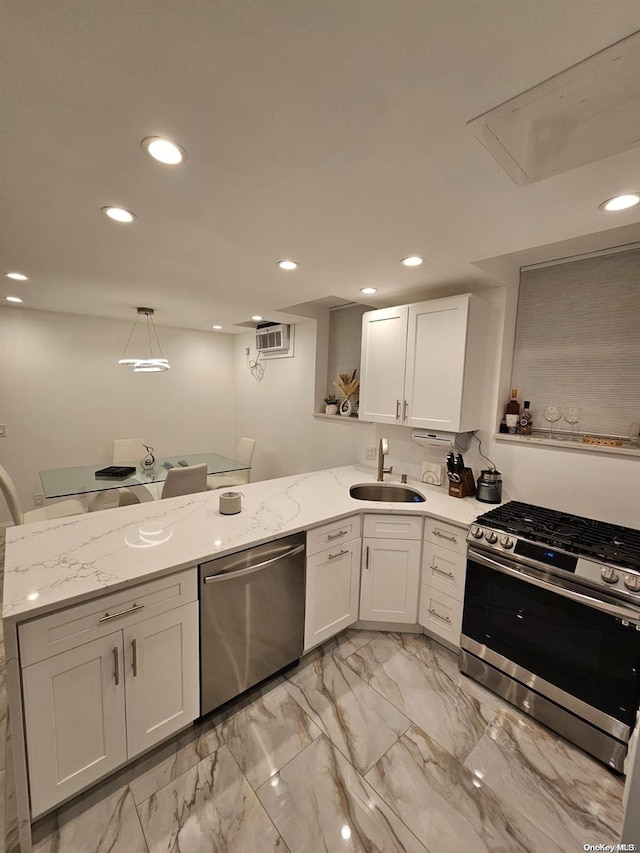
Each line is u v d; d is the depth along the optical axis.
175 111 0.93
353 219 1.52
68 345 4.01
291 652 1.97
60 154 1.11
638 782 0.62
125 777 1.44
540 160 1.09
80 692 1.27
